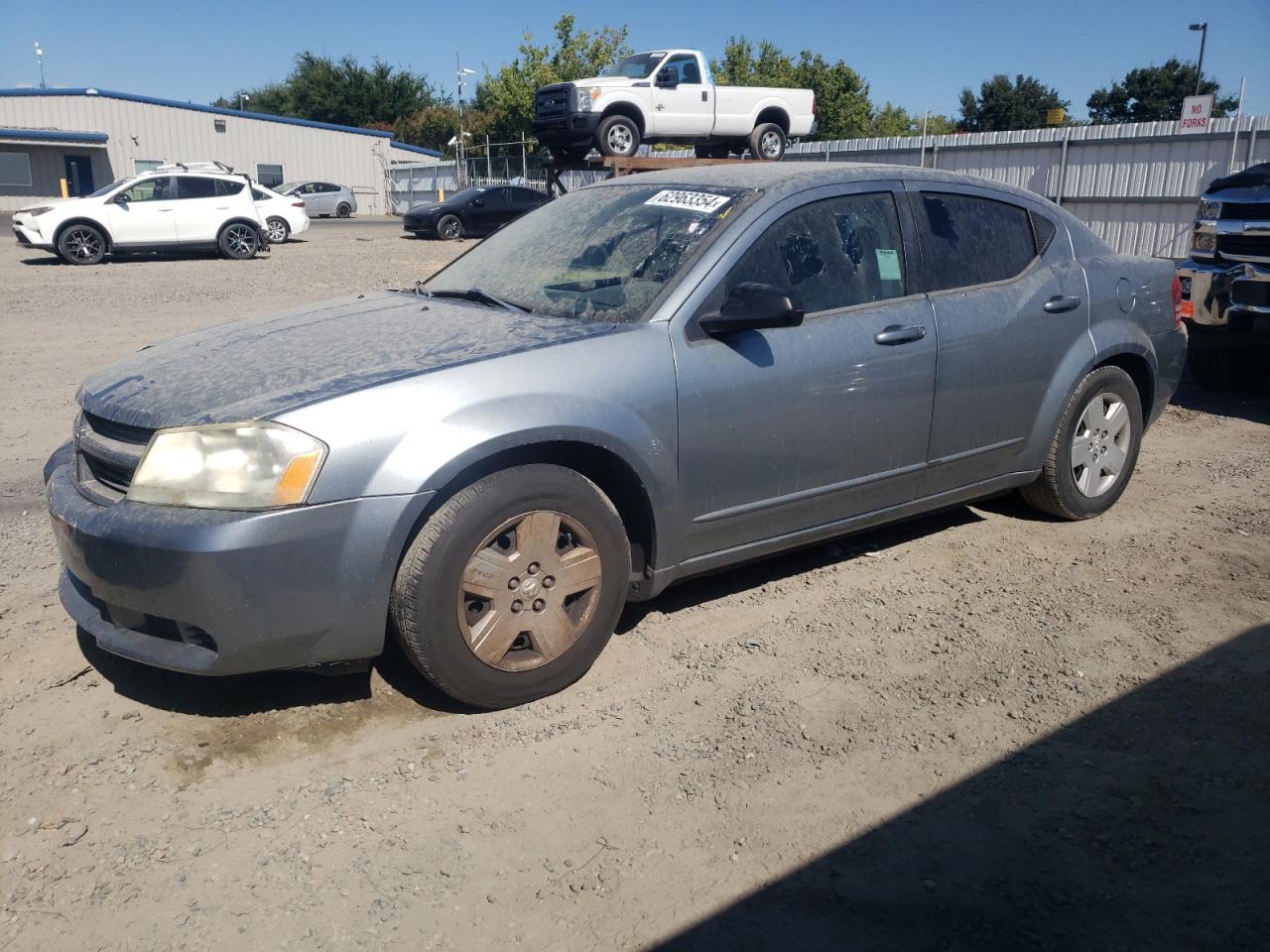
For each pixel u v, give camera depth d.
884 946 2.39
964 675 3.64
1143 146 16.84
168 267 19.33
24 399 7.90
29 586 4.32
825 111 53.44
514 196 27.58
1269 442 6.82
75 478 3.35
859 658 3.76
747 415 3.68
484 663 3.23
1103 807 2.90
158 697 3.42
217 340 3.75
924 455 4.29
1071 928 2.45
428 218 26.80
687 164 18.00
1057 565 4.64
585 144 17.77
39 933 2.40
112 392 3.36
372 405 3.02
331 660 3.09
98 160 47.72
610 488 3.60
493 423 3.12
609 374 3.38
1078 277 4.83
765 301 3.43
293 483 2.90
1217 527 5.15
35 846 2.70
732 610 4.16
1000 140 19.12
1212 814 2.87
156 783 2.96
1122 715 3.38
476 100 69.06
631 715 3.37
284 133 51.88
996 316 4.43
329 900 2.52
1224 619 4.08
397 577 3.09
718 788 2.98
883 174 4.29
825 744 3.21
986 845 2.75
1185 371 9.37
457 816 2.85
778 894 2.56
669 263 3.75
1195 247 7.74
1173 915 2.49
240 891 2.55
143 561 2.90
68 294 14.72
